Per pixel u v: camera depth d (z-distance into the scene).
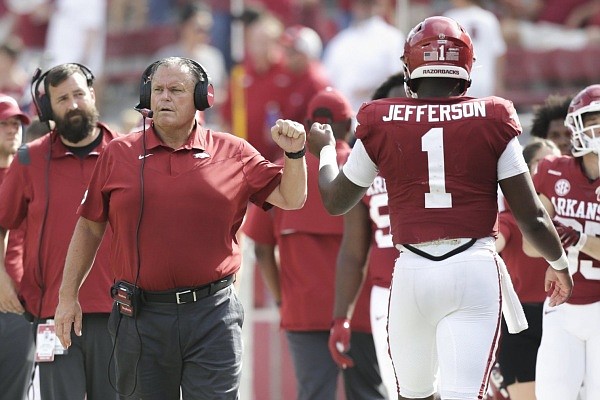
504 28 43.41
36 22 50.09
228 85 43.53
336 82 42.06
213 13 44.50
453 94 18.09
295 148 18.61
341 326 23.25
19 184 22.56
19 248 24.39
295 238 25.56
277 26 41.41
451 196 17.48
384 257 23.16
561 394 21.81
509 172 17.48
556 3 44.72
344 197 18.39
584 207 21.50
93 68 47.12
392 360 18.36
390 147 17.69
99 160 19.25
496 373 24.81
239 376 19.12
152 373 18.97
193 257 18.66
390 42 41.47
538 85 42.22
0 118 24.61
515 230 23.94
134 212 18.69
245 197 19.17
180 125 18.83
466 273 17.34
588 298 21.47
